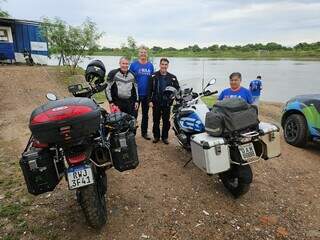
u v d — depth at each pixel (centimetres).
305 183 477
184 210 392
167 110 622
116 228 351
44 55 2238
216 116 386
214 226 361
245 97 565
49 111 279
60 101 297
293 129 654
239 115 387
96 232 343
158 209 392
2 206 392
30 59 2100
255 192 441
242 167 396
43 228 349
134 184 457
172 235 343
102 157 342
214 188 451
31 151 311
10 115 952
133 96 604
